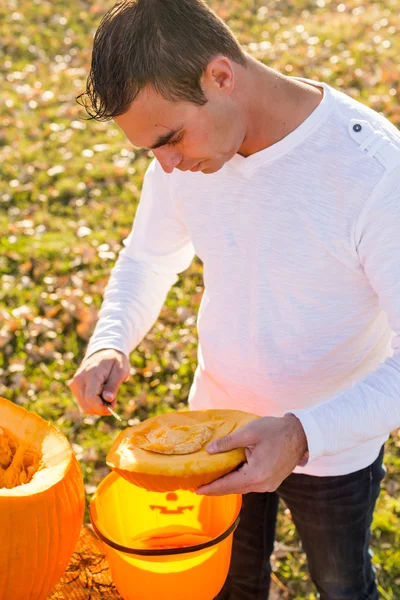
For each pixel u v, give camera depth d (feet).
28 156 20.83
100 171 19.94
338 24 25.94
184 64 4.70
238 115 5.15
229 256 5.98
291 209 5.51
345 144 5.28
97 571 6.03
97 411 6.29
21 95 24.06
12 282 16.15
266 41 25.58
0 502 4.86
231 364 6.27
